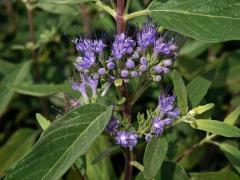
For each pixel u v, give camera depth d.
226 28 0.26
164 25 0.27
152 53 0.30
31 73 0.55
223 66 0.47
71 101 0.34
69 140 0.25
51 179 0.24
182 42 0.33
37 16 0.58
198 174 0.36
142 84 0.31
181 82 0.28
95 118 0.26
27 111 0.54
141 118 0.29
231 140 0.47
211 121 0.29
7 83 0.47
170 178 0.30
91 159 0.38
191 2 0.28
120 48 0.29
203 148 0.41
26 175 0.25
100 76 0.30
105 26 0.52
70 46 0.56
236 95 0.51
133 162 0.33
